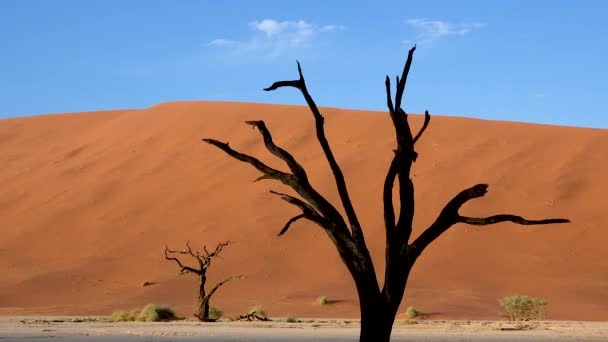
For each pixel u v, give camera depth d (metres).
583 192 87.94
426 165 94.81
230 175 97.69
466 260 76.19
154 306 52.88
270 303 67.69
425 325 49.22
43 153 117.38
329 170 94.75
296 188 14.56
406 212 14.54
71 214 93.44
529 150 97.19
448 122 106.12
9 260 82.62
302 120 110.38
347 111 113.31
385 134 104.19
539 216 83.75
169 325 46.41
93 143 117.56
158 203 93.62
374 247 79.88
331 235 14.36
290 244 81.75
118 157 108.25
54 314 63.91
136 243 84.94
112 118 132.50
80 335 36.69
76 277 77.31
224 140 107.44
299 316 62.16
